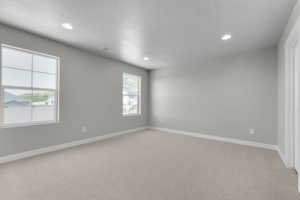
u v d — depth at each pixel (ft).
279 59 9.93
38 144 9.52
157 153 9.94
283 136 8.82
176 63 15.61
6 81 8.36
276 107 10.83
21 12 6.88
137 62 15.46
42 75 9.86
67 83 10.94
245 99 12.16
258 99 11.59
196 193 5.60
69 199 5.21
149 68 17.98
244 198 5.32
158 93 17.87
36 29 8.54
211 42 10.23
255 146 11.62
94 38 9.72
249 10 6.56
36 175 6.86
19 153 8.73
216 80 13.69
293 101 7.79
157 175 6.97
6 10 6.72
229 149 10.85
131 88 16.96
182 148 11.03
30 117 9.33
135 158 9.04
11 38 8.29
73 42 10.43
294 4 6.09
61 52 10.53
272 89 10.98
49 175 6.88
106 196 5.40
